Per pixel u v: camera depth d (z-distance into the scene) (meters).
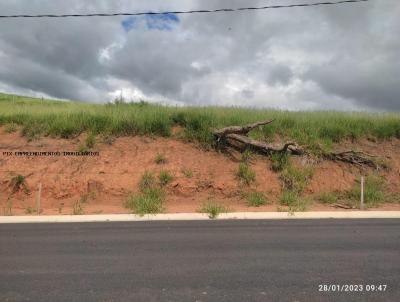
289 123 17.16
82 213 11.09
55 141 15.29
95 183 13.21
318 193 13.60
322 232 8.67
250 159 14.75
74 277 5.83
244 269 6.14
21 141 15.30
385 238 8.12
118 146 15.02
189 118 16.58
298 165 14.73
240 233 8.58
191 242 7.80
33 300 4.99
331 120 17.72
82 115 16.67
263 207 12.04
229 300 4.94
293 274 5.90
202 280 5.66
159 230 8.92
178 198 12.98
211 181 13.55
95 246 7.55
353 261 6.55
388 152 16.28
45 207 12.16
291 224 9.55
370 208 12.01
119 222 9.90
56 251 7.23
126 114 16.81
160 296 5.08
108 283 5.57
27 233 8.69
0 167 13.62
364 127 17.52
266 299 4.96
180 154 14.79
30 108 19.06
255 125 14.95
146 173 13.56
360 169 14.98
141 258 6.76
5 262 6.59
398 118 18.53
